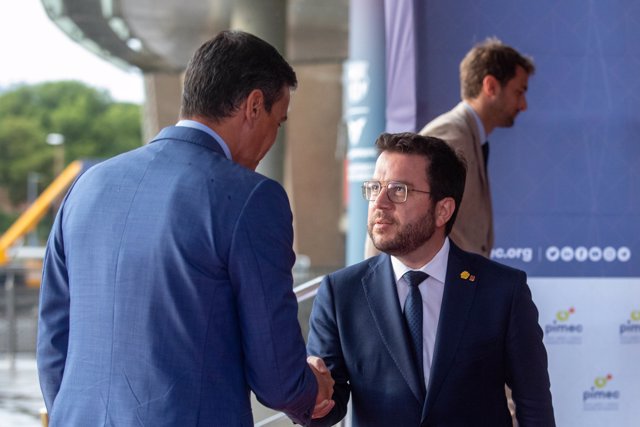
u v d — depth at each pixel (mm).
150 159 2320
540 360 2588
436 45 4512
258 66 2332
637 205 4523
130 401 2186
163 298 2193
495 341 2559
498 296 2574
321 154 28969
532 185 4520
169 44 12734
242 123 2344
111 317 2236
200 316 2188
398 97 4547
